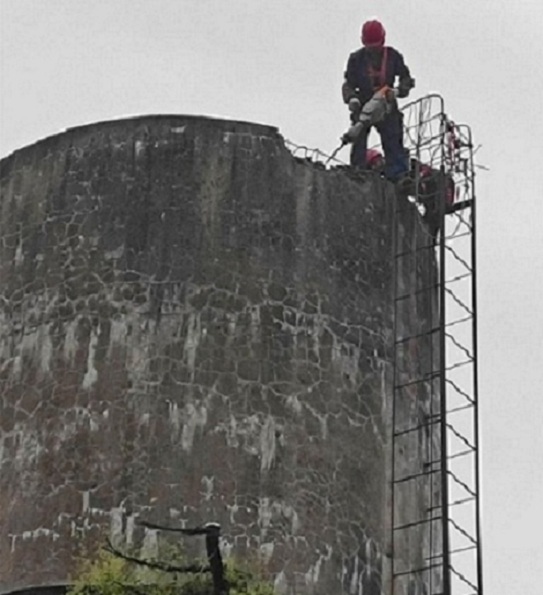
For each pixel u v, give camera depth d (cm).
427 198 5897
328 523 5275
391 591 5331
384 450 5466
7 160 5772
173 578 5000
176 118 5634
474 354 5647
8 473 5322
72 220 5547
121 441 5241
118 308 5394
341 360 5475
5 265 5600
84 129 5675
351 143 5972
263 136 5647
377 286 5647
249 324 5397
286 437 5303
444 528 5334
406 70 6144
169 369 5312
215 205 5525
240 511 5191
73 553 5150
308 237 5569
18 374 5425
